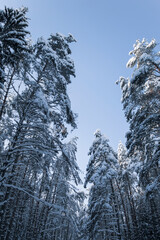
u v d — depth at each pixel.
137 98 12.25
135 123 12.40
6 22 7.27
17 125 7.32
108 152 17.64
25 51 7.74
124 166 22.66
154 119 9.50
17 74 8.16
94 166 18.02
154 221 11.98
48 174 8.71
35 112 7.88
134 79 10.34
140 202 16.03
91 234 16.92
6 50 7.33
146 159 11.59
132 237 15.65
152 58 10.23
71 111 9.59
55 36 11.62
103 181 15.20
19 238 13.19
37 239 11.88
